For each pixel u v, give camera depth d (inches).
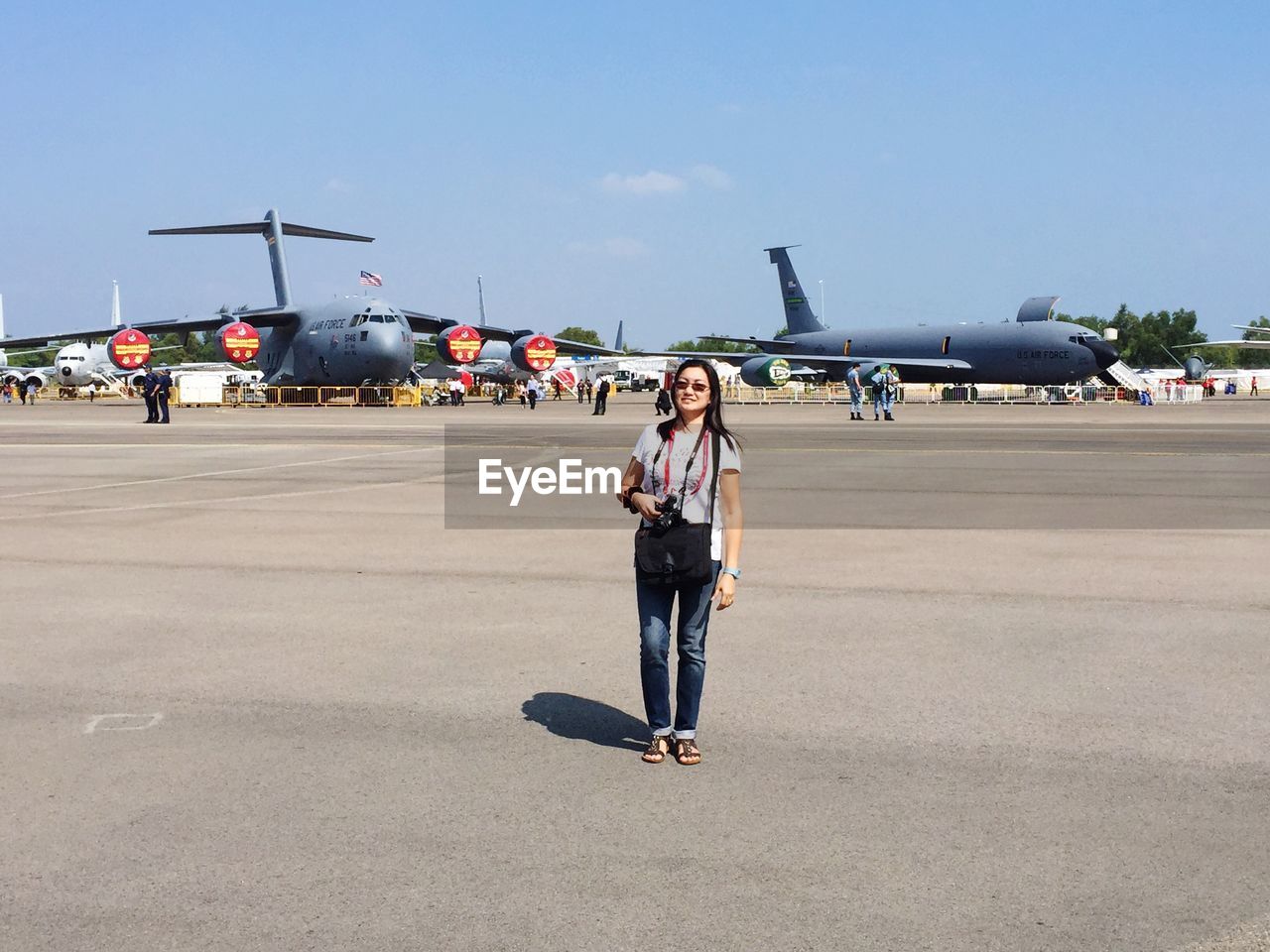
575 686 270.1
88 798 199.2
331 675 279.1
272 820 189.6
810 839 181.5
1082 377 2605.8
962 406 2426.2
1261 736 230.7
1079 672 278.5
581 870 170.7
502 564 439.8
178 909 158.4
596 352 2679.6
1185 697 257.3
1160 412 2037.4
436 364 3764.8
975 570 422.9
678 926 153.2
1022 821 188.2
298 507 623.5
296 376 2539.4
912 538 503.5
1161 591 381.7
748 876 168.4
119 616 347.6
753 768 214.4
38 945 148.4
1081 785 204.1
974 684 268.8
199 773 212.1
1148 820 188.5
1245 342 3828.7
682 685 220.4
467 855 176.1
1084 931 151.4
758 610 352.8
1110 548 474.3
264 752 223.9
